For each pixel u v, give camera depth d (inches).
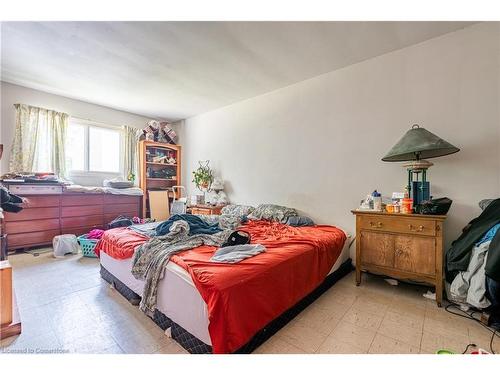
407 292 86.7
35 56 103.3
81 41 91.9
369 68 106.3
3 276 59.3
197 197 172.9
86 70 116.5
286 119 135.3
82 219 148.3
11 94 135.0
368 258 89.7
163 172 197.3
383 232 86.4
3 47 96.4
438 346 56.5
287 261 65.1
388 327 64.6
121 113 182.2
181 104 165.9
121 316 68.3
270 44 93.9
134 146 188.1
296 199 131.8
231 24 81.5
